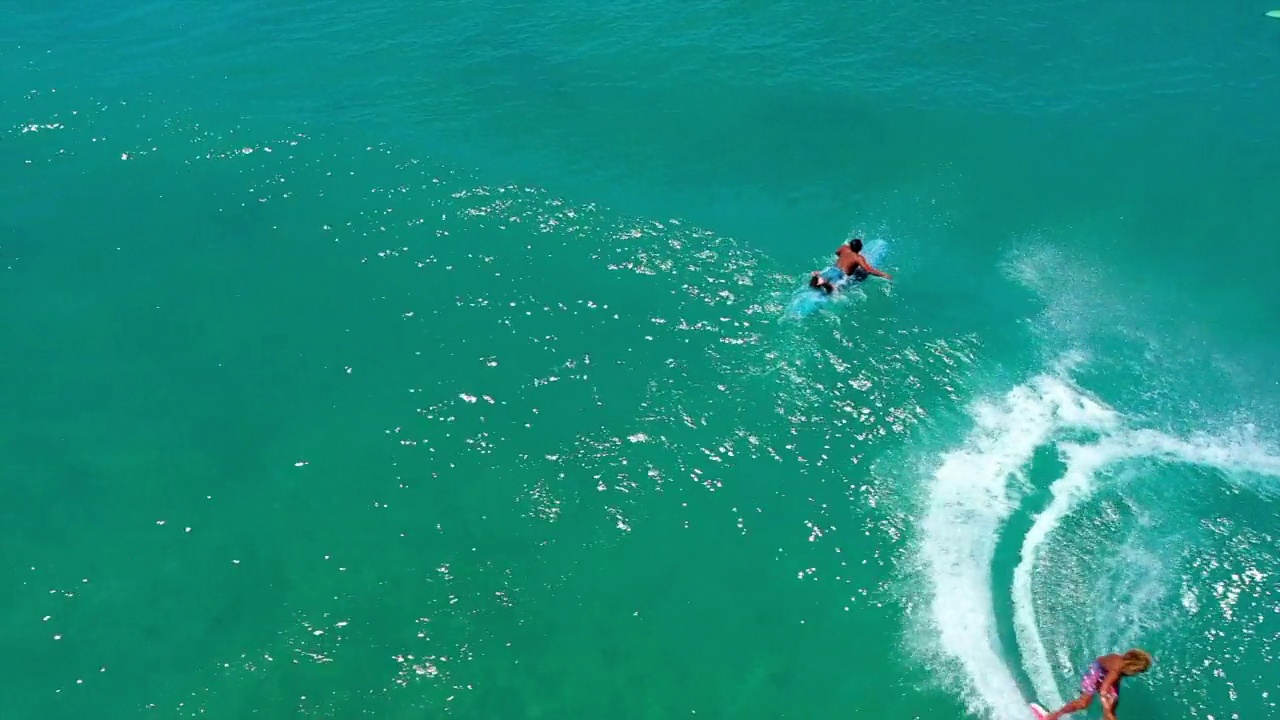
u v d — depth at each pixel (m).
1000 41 45.44
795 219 35.69
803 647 23.41
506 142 39.22
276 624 23.83
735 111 41.03
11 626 23.73
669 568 25.03
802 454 27.58
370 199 36.03
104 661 23.11
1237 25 46.38
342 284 32.66
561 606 24.27
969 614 23.84
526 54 44.41
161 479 27.08
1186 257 34.22
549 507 26.34
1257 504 26.14
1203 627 23.30
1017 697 22.22
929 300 32.28
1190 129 39.88
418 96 41.66
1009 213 36.09
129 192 36.25
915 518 26.00
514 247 34.09
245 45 44.91
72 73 42.59
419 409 28.78
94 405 28.97
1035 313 31.95
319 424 28.44
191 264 33.41
